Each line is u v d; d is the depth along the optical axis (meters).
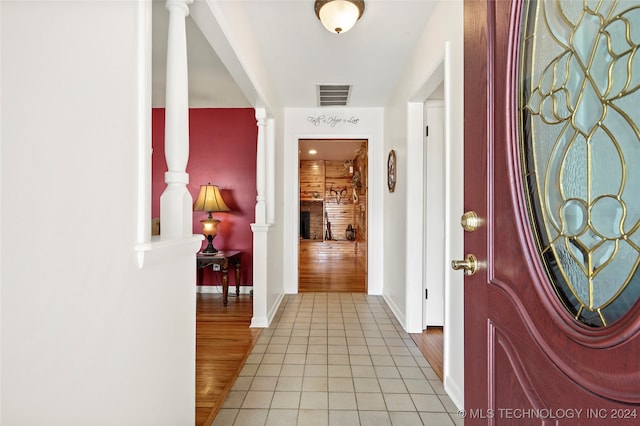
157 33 2.39
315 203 10.22
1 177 0.50
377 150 4.25
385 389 1.98
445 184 1.94
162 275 1.01
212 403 1.82
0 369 0.51
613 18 0.56
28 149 0.55
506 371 0.81
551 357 0.65
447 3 1.95
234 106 4.20
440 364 2.31
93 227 0.69
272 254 3.42
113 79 0.76
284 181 4.28
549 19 0.72
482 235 0.93
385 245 4.05
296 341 2.71
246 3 2.12
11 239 0.52
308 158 9.81
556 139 0.69
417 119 2.93
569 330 0.61
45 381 0.58
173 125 1.17
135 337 0.86
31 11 0.55
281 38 2.56
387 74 3.23
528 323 0.73
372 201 4.28
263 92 2.85
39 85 0.57
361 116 4.26
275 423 1.66
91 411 0.69
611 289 0.56
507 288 0.81
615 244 0.55
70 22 0.63
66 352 0.62
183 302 1.16
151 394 0.94
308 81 3.40
